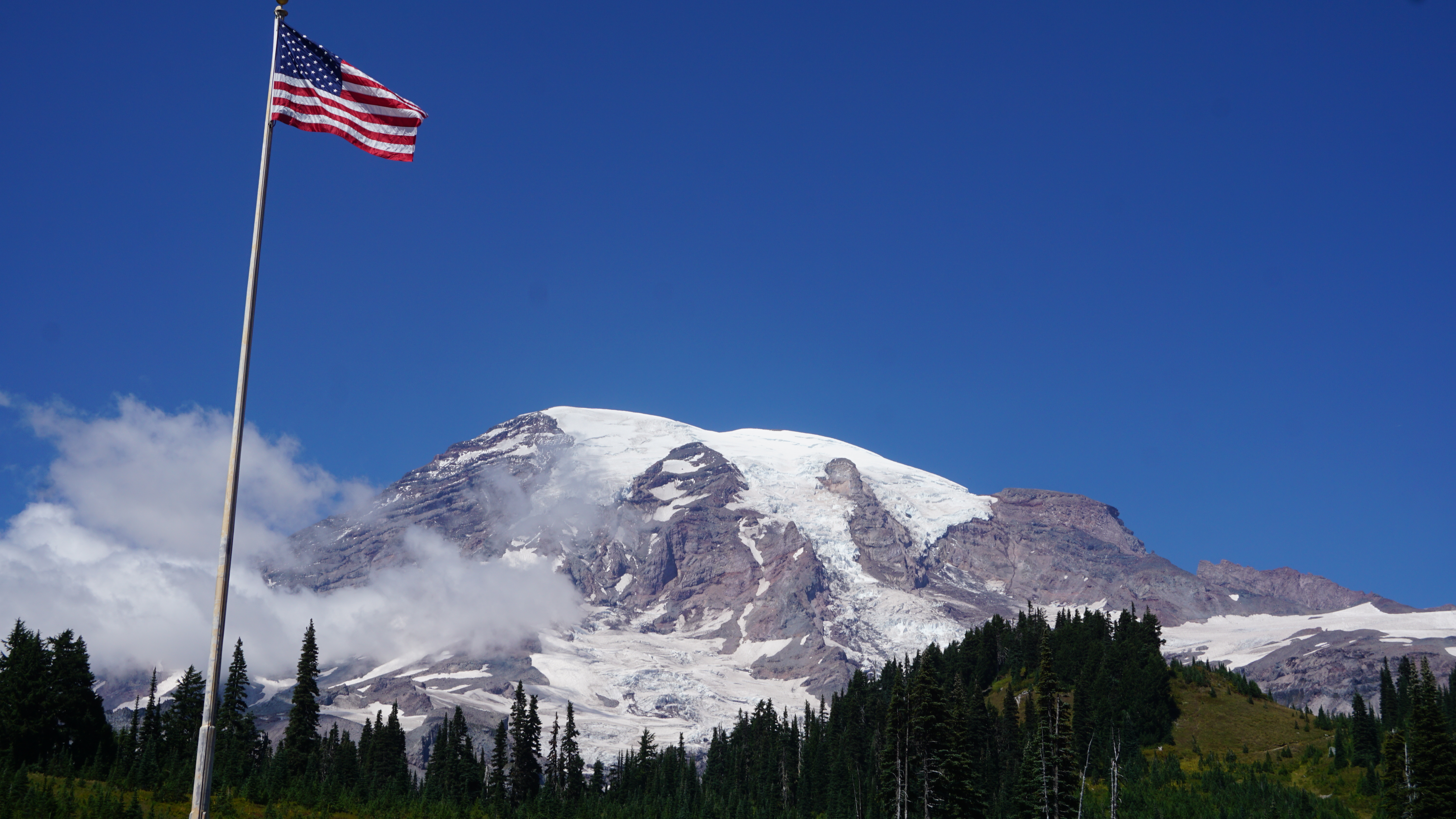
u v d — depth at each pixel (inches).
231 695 7135.8
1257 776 7637.8
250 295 1612.9
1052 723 6304.1
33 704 5531.5
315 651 7081.7
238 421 1552.7
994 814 6884.8
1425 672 5900.6
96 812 4441.4
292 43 1841.8
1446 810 5502.0
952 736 5880.9
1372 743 7554.1
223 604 1498.5
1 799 4343.0
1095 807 6796.3
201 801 1438.2
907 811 5831.7
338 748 7465.6
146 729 6619.1
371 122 1876.2
